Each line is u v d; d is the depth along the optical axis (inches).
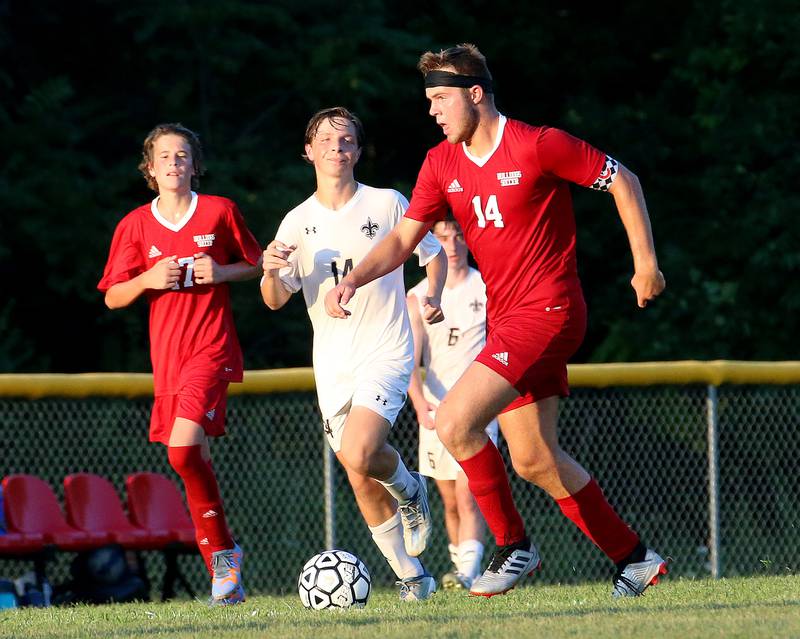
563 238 738.2
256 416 1398.9
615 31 2527.1
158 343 950.4
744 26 2287.2
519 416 756.6
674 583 997.8
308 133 895.1
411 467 1462.8
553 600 841.5
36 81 2380.7
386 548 885.2
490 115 735.1
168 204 972.6
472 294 1144.8
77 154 2197.3
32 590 1155.9
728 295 2209.6
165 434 949.8
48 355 2160.4
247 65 2378.2
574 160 717.3
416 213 773.9
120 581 1187.3
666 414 1456.7
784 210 2219.5
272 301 885.8
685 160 2429.9
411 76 2432.3
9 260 2225.6
